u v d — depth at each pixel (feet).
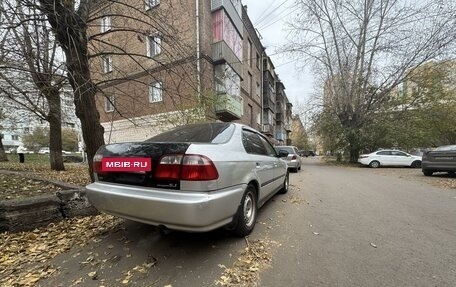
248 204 11.21
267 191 14.01
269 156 15.10
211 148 8.86
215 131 11.16
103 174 9.62
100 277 7.70
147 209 8.09
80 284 7.35
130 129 47.29
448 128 65.10
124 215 8.89
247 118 71.20
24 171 27.45
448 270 8.12
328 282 7.41
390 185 25.80
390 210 15.40
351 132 63.57
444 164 32.30
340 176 35.09
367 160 56.54
